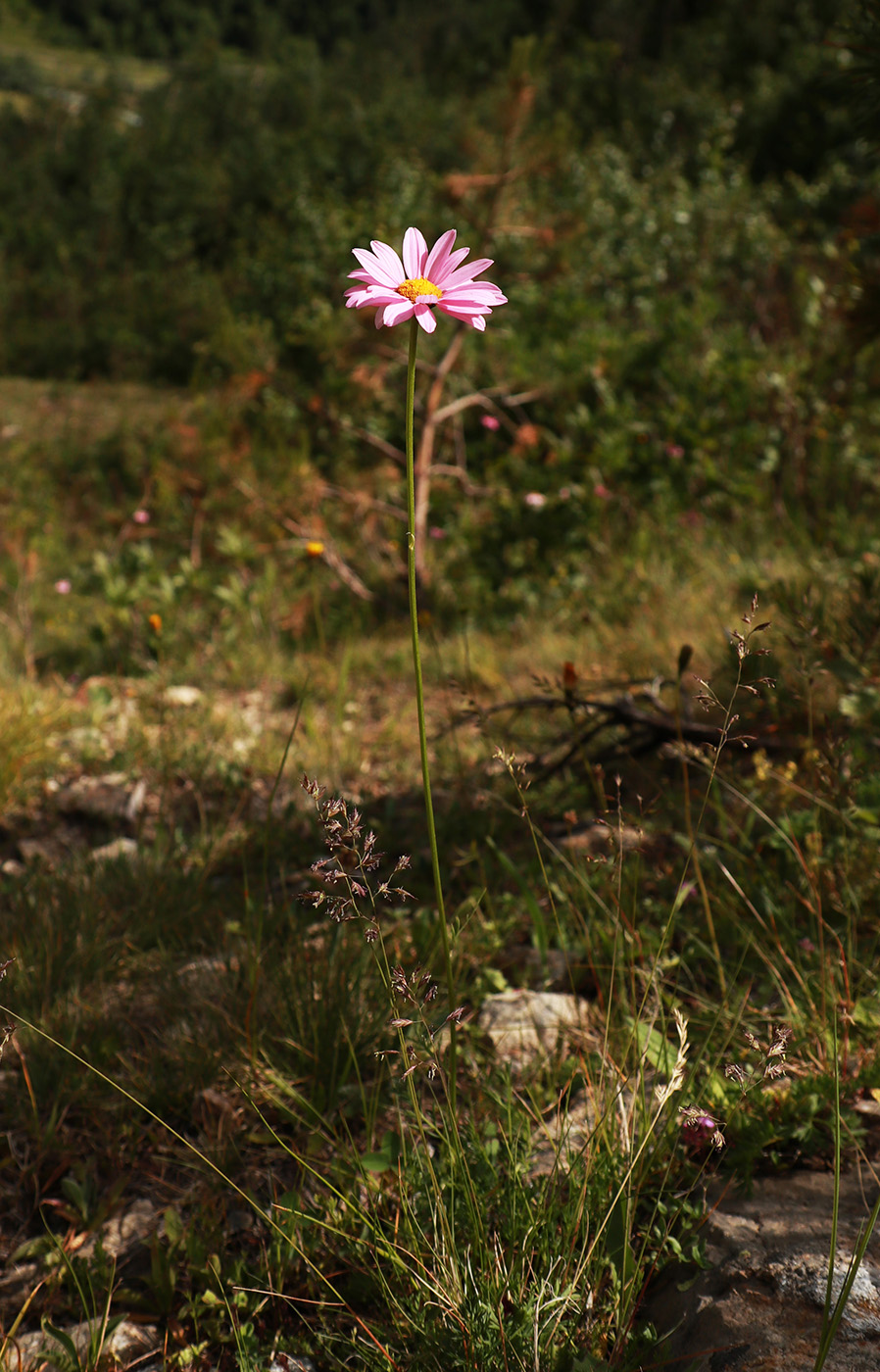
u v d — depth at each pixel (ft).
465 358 28.17
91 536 32.96
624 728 14.48
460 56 135.74
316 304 38.63
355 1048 8.04
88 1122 7.89
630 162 57.06
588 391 28.04
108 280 85.30
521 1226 6.01
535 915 9.20
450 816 12.60
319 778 14.52
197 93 139.85
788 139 69.67
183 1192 7.32
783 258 36.68
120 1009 8.98
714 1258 5.91
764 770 10.05
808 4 87.15
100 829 13.78
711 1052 7.58
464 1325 5.40
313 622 22.36
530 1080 7.72
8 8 394.32
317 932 9.78
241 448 25.63
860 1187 6.35
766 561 20.24
